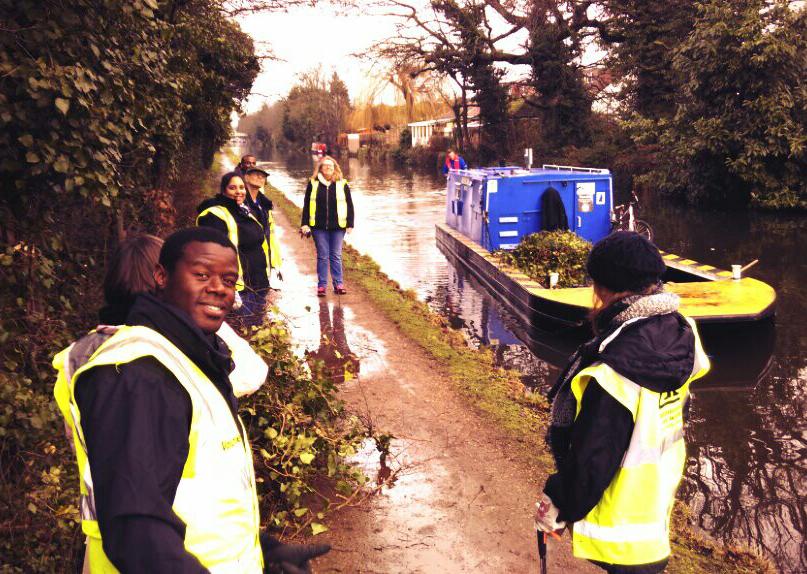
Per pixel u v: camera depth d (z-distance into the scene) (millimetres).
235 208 6199
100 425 1504
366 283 11055
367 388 6520
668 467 2402
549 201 12727
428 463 5004
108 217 6195
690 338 2398
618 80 33594
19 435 3357
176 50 10086
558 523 2439
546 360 8234
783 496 5020
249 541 1766
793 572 4109
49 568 3162
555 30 34188
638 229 14102
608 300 2461
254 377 2525
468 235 14680
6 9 3877
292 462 4230
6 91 3906
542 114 37500
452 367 7090
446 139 54219
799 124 22359
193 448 1623
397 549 3938
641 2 31625
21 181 4086
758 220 20766
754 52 22266
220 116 16719
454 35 36312
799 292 11367
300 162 66312
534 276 10758
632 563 2289
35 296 4340
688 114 24859
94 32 4516
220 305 1849
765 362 7871
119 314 2107
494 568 3756
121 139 4906
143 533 1425
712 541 4336
